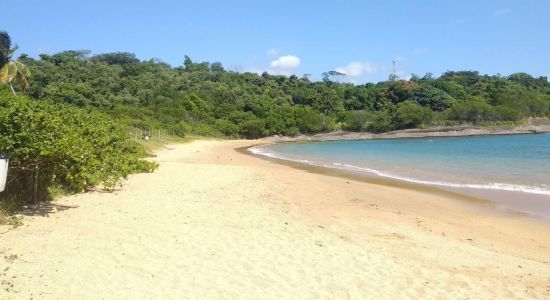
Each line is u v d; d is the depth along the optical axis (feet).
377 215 40.75
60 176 38.86
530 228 38.99
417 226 37.45
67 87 230.27
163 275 21.58
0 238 25.08
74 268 21.49
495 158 108.78
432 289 22.41
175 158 101.45
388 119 315.58
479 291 22.63
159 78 334.24
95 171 40.37
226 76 401.90
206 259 24.32
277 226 32.68
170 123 227.81
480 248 31.83
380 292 21.50
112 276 20.92
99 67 326.24
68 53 361.51
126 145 63.05
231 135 277.03
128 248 25.14
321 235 31.09
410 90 349.41
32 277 19.93
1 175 26.17
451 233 36.14
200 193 45.39
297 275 22.93
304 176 68.23
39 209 33.24
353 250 27.91
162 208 36.37
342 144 222.28
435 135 297.33
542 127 297.74
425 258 27.81
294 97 368.07
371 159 112.98
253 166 87.86
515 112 305.53
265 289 20.84
